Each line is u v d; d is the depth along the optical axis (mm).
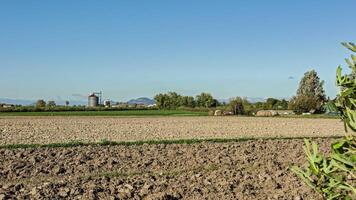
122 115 66438
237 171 14820
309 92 86750
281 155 18281
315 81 87000
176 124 42500
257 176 13977
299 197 10945
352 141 6277
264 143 22328
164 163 16625
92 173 15047
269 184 12852
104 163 16547
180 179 13672
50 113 73625
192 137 27172
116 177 14148
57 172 15055
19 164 15945
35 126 37719
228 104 78938
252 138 25719
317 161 6445
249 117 62750
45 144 21078
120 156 17953
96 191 11820
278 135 29500
